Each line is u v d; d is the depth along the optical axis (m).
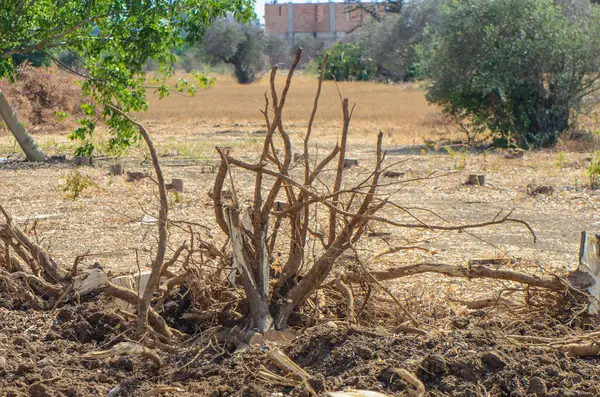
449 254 8.00
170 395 4.02
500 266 7.07
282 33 124.06
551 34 20.53
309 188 4.99
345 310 5.38
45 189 12.63
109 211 10.62
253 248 5.01
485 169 15.80
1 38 14.86
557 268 7.38
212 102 44.41
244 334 4.70
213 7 15.34
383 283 6.46
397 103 41.78
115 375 4.30
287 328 4.86
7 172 14.91
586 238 5.44
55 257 7.77
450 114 23.44
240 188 12.95
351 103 41.62
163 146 20.73
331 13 123.19
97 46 15.68
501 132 21.61
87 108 16.53
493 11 21.03
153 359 4.33
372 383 3.86
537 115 21.16
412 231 9.33
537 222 10.35
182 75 76.50
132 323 4.91
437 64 22.02
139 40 15.23
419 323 4.88
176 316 5.27
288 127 28.03
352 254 5.67
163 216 4.66
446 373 3.94
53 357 4.56
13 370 4.38
